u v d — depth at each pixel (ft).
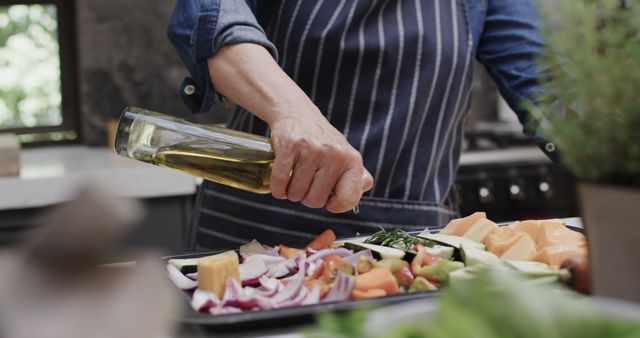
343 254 3.15
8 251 1.07
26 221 6.89
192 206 7.46
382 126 4.20
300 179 3.16
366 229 4.11
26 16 8.48
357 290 2.59
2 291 1.05
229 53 3.55
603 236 2.19
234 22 3.59
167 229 7.37
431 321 1.74
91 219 1.07
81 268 1.08
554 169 8.36
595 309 1.74
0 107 8.52
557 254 2.81
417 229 3.97
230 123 4.62
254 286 2.82
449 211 4.49
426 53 4.23
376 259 3.03
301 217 4.08
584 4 2.21
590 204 2.21
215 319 2.33
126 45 8.68
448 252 3.08
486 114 9.80
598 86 2.14
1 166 6.92
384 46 4.17
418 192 4.29
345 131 4.24
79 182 1.08
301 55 4.21
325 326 1.78
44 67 8.63
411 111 4.21
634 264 2.14
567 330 1.69
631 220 2.13
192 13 3.72
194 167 3.18
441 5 4.34
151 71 8.77
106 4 8.55
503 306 1.71
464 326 1.67
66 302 1.07
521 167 8.29
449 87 4.32
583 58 2.17
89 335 1.08
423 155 4.30
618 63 2.12
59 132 8.75
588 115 2.18
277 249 3.25
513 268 2.65
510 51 4.53
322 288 2.66
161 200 7.34
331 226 4.07
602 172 2.17
